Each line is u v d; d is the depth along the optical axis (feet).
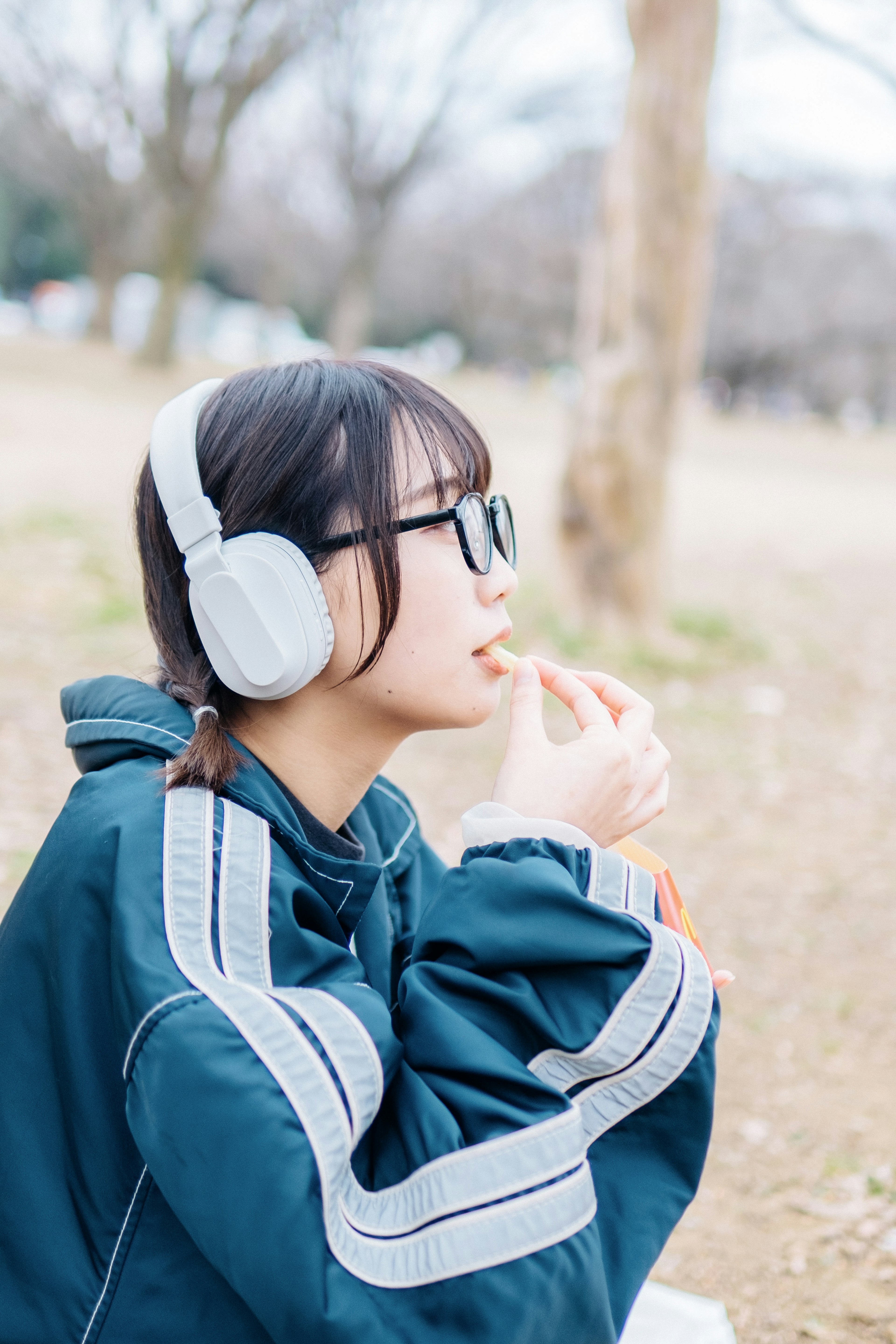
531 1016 2.47
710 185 23.12
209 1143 2.10
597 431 23.58
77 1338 2.42
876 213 123.13
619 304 23.35
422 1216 2.19
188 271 72.13
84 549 23.94
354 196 78.89
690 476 63.26
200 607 2.74
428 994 2.49
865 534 46.88
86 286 123.95
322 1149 2.11
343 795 3.09
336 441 2.73
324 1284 2.04
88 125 82.53
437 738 17.98
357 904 2.89
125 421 46.68
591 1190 2.31
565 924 2.51
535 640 22.36
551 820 2.82
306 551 2.73
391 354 143.74
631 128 22.65
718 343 137.49
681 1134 2.60
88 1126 2.48
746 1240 7.01
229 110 68.08
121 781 2.76
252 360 98.84
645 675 22.24
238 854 2.53
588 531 23.84
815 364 140.56
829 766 18.74
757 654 25.04
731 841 15.21
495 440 64.18
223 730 2.85
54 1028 2.57
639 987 2.50
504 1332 2.09
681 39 21.88
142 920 2.39
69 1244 2.48
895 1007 10.64
